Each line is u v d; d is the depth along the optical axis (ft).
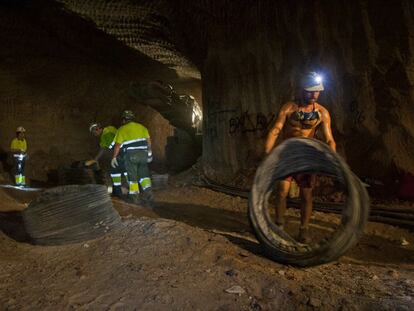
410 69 23.61
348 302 8.95
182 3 40.93
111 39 54.54
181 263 11.20
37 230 13.05
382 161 23.98
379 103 24.58
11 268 10.88
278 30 30.96
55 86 58.44
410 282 10.73
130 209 21.20
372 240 17.26
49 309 8.46
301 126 15.29
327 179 25.70
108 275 10.34
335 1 26.48
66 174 33.47
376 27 24.63
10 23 49.29
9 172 51.16
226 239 14.24
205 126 41.32
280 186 15.30
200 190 33.12
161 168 68.03
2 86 52.75
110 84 65.77
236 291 9.41
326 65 26.99
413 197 21.95
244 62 34.81
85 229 13.39
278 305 8.92
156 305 8.70
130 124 23.39
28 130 55.72
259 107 32.86
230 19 36.17
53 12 48.39
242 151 34.42
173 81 76.74
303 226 15.21
